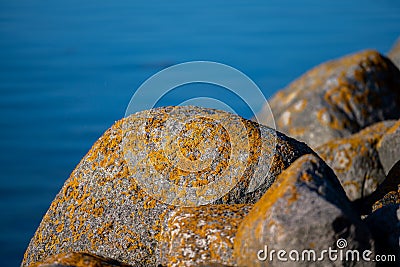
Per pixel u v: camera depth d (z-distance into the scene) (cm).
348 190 996
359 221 602
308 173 620
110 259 666
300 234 581
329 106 1380
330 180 641
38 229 780
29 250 776
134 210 741
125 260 732
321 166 636
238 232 643
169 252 687
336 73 1425
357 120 1373
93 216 752
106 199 754
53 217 771
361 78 1409
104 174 763
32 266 637
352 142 1018
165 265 697
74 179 777
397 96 1417
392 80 1427
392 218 665
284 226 584
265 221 596
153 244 729
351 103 1384
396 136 997
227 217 688
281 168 772
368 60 1434
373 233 669
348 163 1005
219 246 659
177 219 696
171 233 690
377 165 1005
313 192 598
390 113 1395
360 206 920
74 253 650
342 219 582
